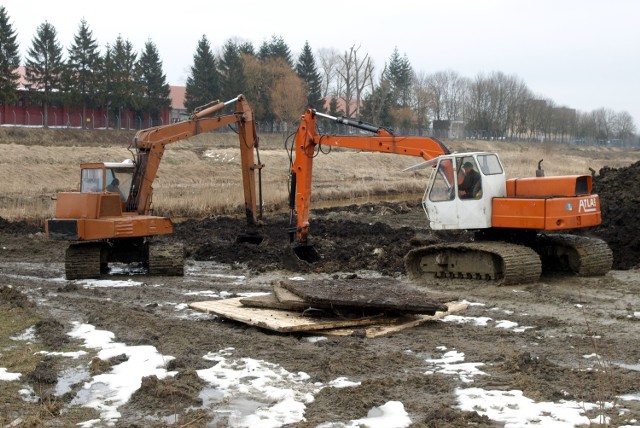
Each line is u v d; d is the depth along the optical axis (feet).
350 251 63.21
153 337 35.76
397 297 38.09
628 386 27.37
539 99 354.33
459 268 50.16
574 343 34.04
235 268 60.13
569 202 47.06
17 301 43.62
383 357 31.78
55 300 46.01
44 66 208.23
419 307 36.99
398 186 144.97
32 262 65.57
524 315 40.01
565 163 196.13
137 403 26.81
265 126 250.37
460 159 50.39
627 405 25.46
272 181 145.18
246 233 66.54
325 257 61.52
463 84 336.70
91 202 53.72
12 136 173.17
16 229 86.38
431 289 47.88
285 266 58.13
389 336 36.01
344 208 110.93
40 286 51.78
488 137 311.47
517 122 328.29
